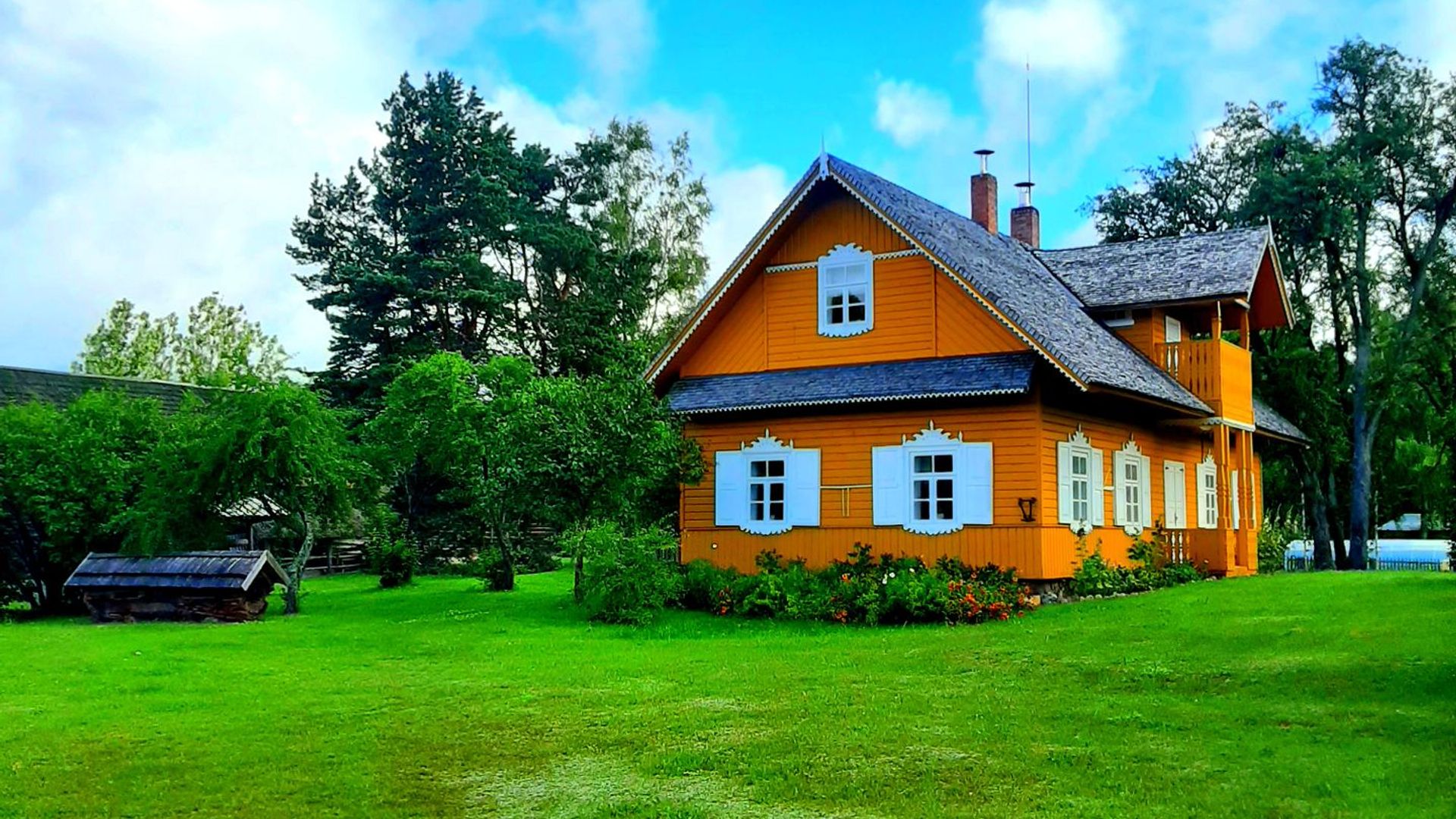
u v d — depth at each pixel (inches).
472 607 1031.6
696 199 2193.7
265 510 1105.4
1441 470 1736.0
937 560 918.4
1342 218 1473.9
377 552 1432.1
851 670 602.9
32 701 552.7
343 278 1968.5
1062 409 955.3
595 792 385.4
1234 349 1165.1
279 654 724.0
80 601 1135.0
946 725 461.4
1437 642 578.9
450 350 1930.4
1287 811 343.3
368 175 2066.9
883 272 1003.9
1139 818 341.4
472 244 2023.9
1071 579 944.9
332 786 394.9
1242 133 1675.7
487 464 1268.5
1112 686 537.0
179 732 478.6
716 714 494.0
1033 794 366.9
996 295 912.3
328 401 1891.0
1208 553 1137.4
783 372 1039.6
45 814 370.0
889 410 976.9
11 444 1097.4
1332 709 466.3
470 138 2065.7
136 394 1657.2
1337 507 1680.6
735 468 1045.8
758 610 880.3
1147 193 1798.7
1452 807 341.4
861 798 369.1
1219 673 546.9
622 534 904.9
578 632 815.1
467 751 439.8
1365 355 1556.3
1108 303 1138.0
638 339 1993.1
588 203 2164.1
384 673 633.0
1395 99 1508.4
